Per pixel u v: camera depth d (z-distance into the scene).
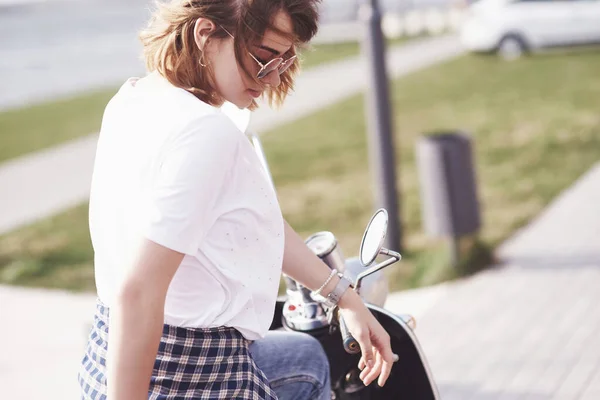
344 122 12.38
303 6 1.69
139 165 1.63
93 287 6.40
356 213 7.81
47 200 9.11
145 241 1.55
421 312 5.26
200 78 1.71
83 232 7.86
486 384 4.19
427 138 5.91
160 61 1.71
